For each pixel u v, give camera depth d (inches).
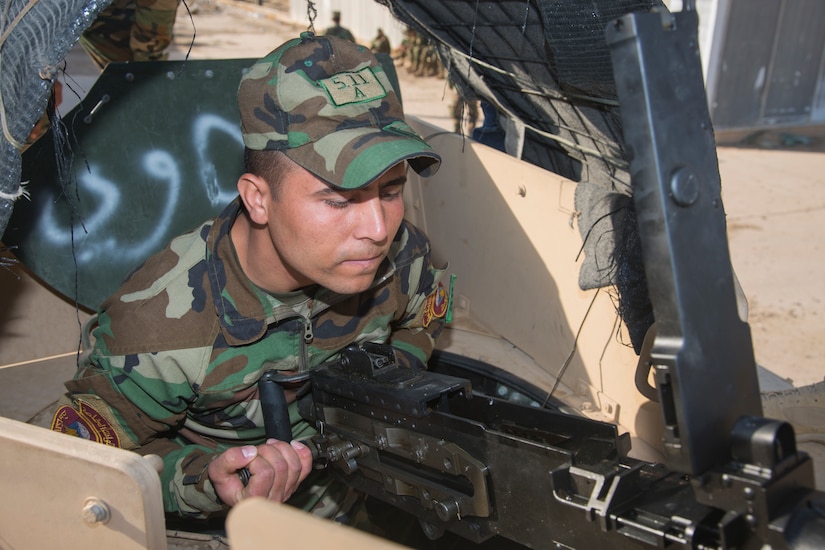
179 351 53.6
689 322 32.6
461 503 44.8
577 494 39.4
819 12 338.0
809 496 33.4
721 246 34.2
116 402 54.1
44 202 76.9
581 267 68.1
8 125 46.8
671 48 32.3
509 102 81.9
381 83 48.6
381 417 48.9
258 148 47.1
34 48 46.4
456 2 69.1
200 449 56.9
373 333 61.4
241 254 54.9
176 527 64.4
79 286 80.4
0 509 44.9
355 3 430.6
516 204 80.0
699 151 33.2
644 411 66.4
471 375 81.4
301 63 47.1
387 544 27.1
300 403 57.0
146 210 82.7
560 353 76.8
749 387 35.0
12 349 79.8
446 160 92.7
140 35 115.9
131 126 80.7
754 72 339.0
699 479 33.3
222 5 583.5
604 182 73.7
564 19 54.8
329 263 46.8
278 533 29.1
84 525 41.2
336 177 43.6
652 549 36.4
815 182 283.0
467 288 92.8
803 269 211.3
